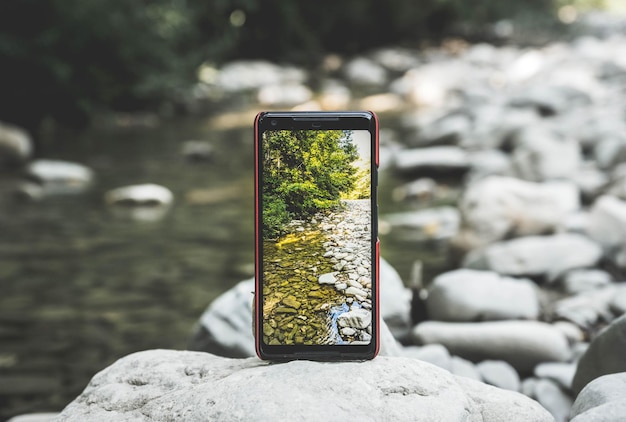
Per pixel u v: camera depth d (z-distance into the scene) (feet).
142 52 15.74
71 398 4.27
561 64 17.48
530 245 5.67
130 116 15.17
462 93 15.96
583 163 8.64
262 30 21.40
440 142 10.55
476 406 2.29
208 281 6.06
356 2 23.36
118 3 15.61
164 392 2.35
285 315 2.29
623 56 17.79
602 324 4.62
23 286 6.02
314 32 22.85
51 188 9.46
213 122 14.32
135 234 7.41
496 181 6.53
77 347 4.91
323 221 2.28
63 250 6.94
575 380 3.15
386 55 22.00
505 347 4.07
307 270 2.29
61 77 14.07
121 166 10.68
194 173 10.16
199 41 19.31
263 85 17.94
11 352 4.85
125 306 5.57
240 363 2.43
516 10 28.89
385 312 4.10
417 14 24.89
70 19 14.60
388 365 2.26
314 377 2.20
